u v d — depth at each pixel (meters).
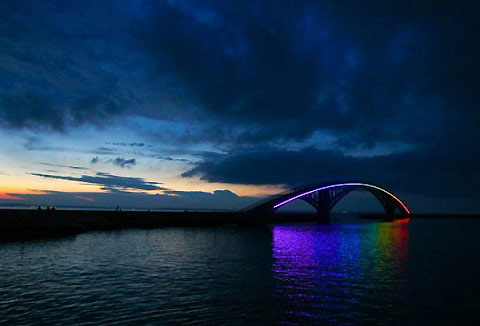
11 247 41.66
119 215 86.31
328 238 65.75
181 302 19.70
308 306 19.34
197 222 97.88
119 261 33.28
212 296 21.03
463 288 24.06
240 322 16.69
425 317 18.02
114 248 42.91
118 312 17.78
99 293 21.33
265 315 17.75
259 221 117.12
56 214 71.56
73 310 18.00
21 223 56.56
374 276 27.86
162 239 56.09
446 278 27.45
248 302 19.91
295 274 28.20
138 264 31.86
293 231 85.44
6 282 24.00
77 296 20.59
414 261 36.25
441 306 19.86
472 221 198.88
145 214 91.38
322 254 41.25
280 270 29.92
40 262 31.84
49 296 20.55
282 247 48.56
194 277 26.45
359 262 35.22
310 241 58.72
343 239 63.78
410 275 28.48
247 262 34.09
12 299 19.88
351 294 22.03
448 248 49.81
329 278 26.78
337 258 37.91
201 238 59.78
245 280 25.64
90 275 26.66
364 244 54.62
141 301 19.77
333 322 16.95
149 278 25.86
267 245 50.75
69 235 58.66
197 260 34.91
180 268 30.20
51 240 49.88
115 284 23.77
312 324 16.61
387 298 21.28
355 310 18.86
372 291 22.88
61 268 29.23
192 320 16.81
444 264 34.44
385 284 25.00
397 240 63.53
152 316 17.28
